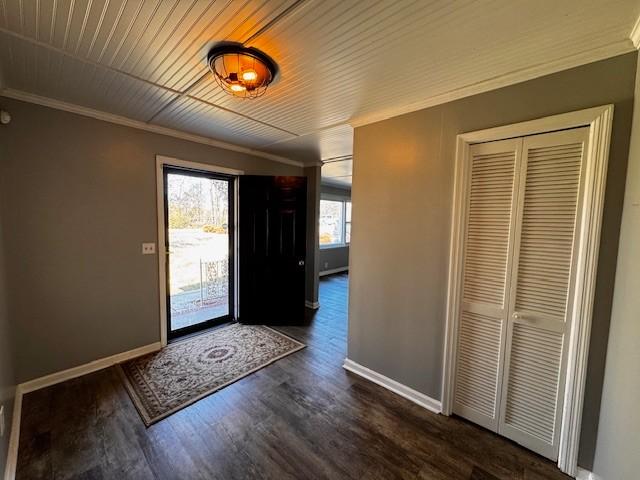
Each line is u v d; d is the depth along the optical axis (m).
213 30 1.26
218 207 3.43
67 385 2.18
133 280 2.61
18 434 1.66
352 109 2.13
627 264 1.23
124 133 2.48
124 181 2.51
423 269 2.03
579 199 1.44
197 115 2.35
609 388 1.32
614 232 1.33
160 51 1.44
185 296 3.20
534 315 1.61
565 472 1.51
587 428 1.44
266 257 3.58
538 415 1.62
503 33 1.23
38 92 1.94
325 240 7.09
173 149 2.81
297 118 2.37
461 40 1.29
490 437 1.76
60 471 1.46
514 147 1.64
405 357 2.15
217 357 2.69
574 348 1.45
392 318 2.21
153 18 1.19
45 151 2.09
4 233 1.90
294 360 2.69
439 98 1.87
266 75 1.52
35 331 2.10
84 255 2.32
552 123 1.47
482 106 1.72
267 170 3.78
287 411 1.96
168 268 2.94
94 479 1.42
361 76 1.64
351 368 2.51
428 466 1.55
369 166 2.32
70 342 2.28
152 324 2.77
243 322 3.59
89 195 2.32
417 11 1.10
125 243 2.54
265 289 3.61
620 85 1.30
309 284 4.34
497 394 1.77
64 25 1.24
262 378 2.36
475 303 1.83
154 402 2.00
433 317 1.99
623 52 1.29
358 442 1.70
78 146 2.24
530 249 1.61
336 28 1.22
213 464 1.53
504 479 1.48
